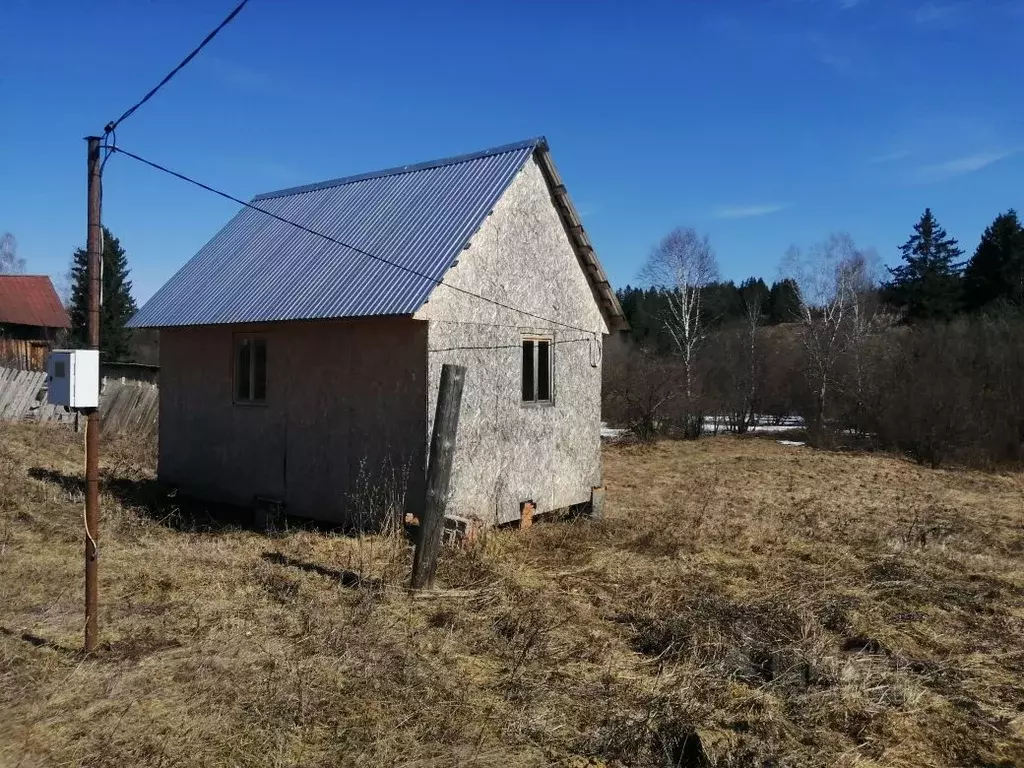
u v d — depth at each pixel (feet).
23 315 120.57
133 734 15.44
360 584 25.89
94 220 18.90
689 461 70.28
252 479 40.91
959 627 24.48
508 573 28.48
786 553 33.83
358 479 36.06
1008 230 149.38
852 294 122.72
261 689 17.47
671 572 29.84
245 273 43.29
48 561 27.76
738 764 15.07
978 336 89.71
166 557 29.17
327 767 14.53
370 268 37.01
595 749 15.62
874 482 59.06
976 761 15.97
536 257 39.42
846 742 16.46
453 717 16.71
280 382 39.50
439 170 41.63
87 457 19.42
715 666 19.84
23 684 17.46
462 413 35.06
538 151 39.14
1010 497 54.44
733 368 110.52
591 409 43.39
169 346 45.70
